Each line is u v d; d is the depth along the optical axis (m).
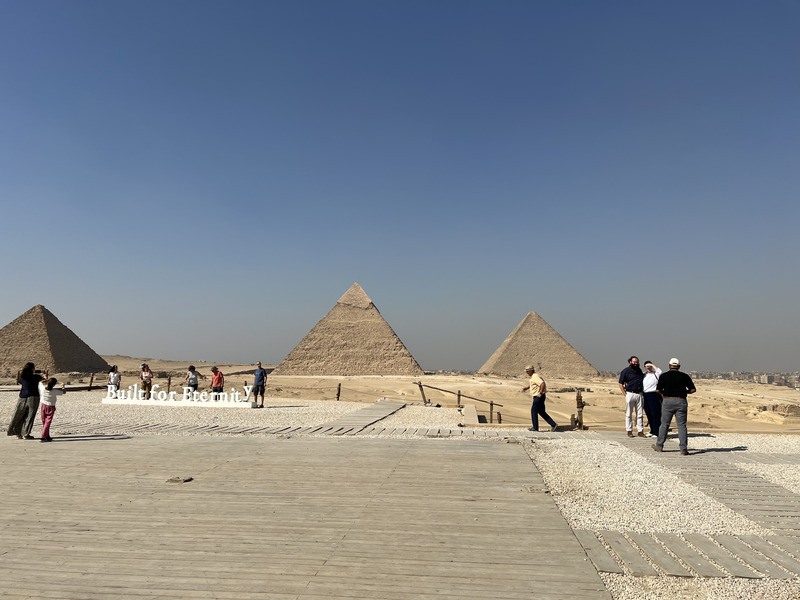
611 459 14.10
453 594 5.95
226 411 31.23
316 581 6.30
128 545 7.48
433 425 24.16
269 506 9.42
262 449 15.30
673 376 15.35
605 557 7.12
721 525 8.67
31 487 10.76
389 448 15.57
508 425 23.50
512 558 7.03
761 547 7.68
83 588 6.10
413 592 6.00
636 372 19.34
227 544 7.54
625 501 9.96
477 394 75.19
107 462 13.29
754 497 10.45
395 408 32.06
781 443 17.47
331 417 27.77
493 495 10.19
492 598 5.86
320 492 10.39
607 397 75.75
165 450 15.09
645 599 6.03
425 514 8.97
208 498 9.94
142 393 38.34
